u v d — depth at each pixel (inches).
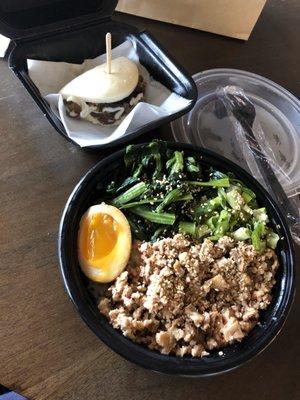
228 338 9.0
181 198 10.3
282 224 10.2
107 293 9.5
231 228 10.4
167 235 10.3
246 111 12.9
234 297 9.8
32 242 10.1
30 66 11.6
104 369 9.1
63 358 9.1
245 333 9.2
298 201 11.9
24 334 9.2
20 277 9.7
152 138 11.9
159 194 10.3
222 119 12.8
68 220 9.3
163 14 13.6
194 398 9.1
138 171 10.5
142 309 9.3
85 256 9.5
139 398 8.9
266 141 12.6
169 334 9.0
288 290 9.5
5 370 8.8
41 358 9.0
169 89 12.2
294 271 9.7
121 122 11.6
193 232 10.2
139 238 10.2
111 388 8.9
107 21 11.9
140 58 12.5
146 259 9.7
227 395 9.2
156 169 10.6
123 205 10.2
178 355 8.9
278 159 12.4
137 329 9.0
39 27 11.2
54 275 9.9
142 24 13.8
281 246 10.1
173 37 13.8
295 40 14.6
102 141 10.6
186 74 11.6
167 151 10.7
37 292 9.6
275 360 9.7
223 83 13.4
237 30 13.9
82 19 11.6
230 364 8.5
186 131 12.4
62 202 10.7
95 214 9.8
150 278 9.5
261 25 14.6
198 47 13.8
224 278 9.7
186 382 9.2
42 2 11.4
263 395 9.3
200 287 9.6
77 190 9.6
